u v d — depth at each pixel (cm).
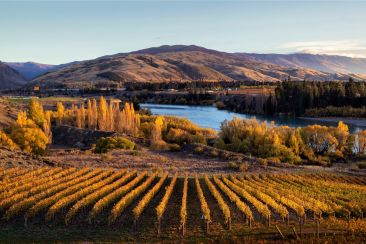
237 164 8344
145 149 10469
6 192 4753
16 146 9094
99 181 5959
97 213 4384
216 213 4603
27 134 9406
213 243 3641
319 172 8106
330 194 5541
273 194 5156
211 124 17125
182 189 5828
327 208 4569
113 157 8731
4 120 13988
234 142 11444
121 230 3978
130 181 6222
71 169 6525
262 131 11825
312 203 4775
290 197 5053
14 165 6675
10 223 4097
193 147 10331
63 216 4366
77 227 4028
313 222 4312
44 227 4006
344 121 18275
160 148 10694
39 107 13650
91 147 10925
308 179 6862
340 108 19650
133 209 4484
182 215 3988
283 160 10456
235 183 6128
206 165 8375
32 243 3588
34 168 6462
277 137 11050
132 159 8644
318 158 11106
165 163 8475
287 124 17350
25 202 4403
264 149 10850
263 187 5781
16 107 17362
